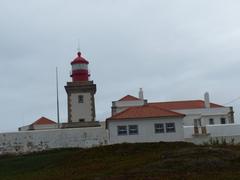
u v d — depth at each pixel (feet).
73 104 245.45
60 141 183.93
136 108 190.08
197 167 104.88
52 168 132.36
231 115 248.73
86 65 259.19
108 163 122.42
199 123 243.60
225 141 176.24
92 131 184.03
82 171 115.96
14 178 121.60
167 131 183.32
